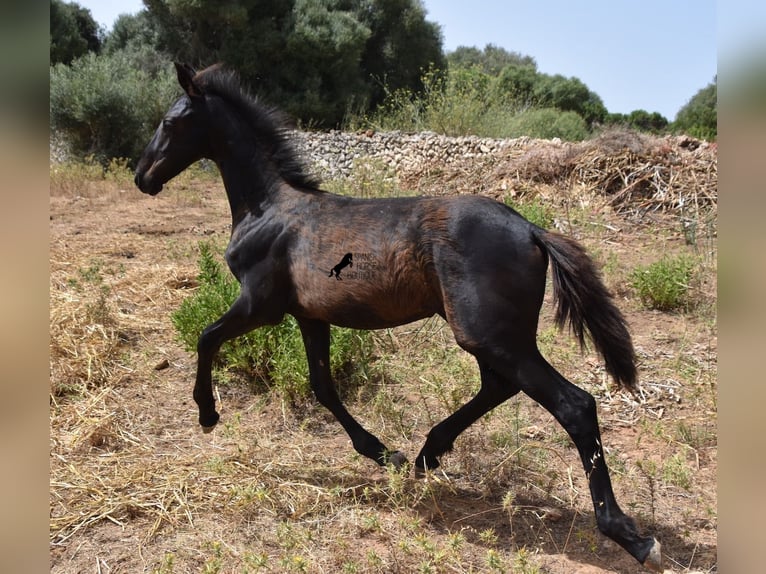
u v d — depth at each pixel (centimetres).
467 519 312
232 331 338
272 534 299
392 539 295
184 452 373
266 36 1998
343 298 308
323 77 2125
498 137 1436
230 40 2017
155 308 581
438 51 2469
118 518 310
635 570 276
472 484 345
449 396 413
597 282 278
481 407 314
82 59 1691
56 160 1541
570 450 377
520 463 356
